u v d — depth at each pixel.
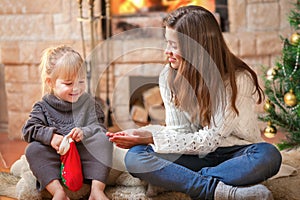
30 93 3.03
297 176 1.80
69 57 1.75
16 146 2.79
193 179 1.57
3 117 3.22
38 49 2.98
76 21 2.99
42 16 3.01
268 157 1.58
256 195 1.49
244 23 3.00
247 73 1.66
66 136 1.67
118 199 1.67
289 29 2.92
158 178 1.60
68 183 1.64
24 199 1.68
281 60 2.22
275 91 2.20
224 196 1.52
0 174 1.91
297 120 2.19
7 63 3.04
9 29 3.05
